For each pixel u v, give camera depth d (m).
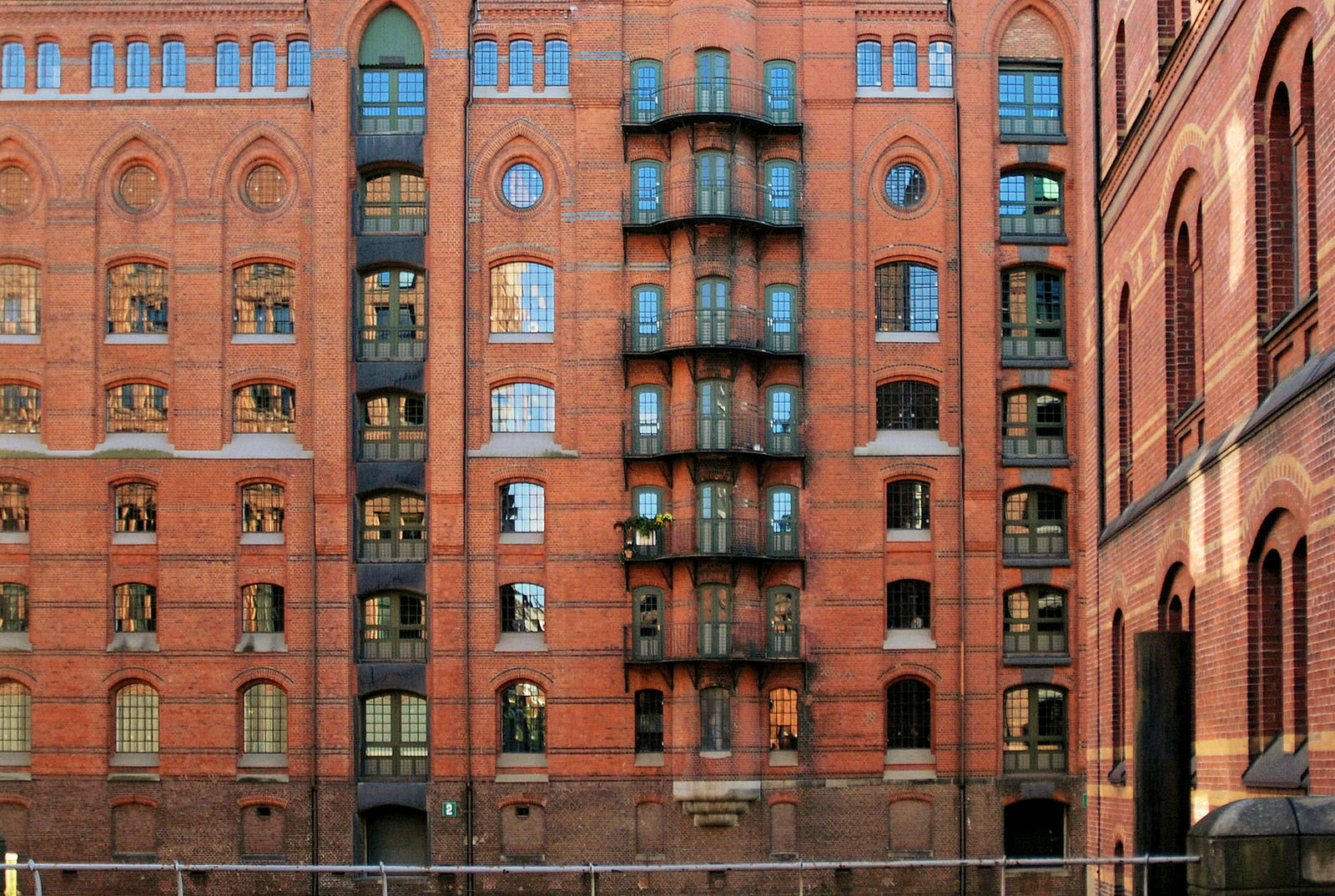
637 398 47.34
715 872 45.53
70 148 48.72
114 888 46.84
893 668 46.44
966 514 46.84
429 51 47.91
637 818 46.22
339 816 46.38
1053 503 47.41
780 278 47.50
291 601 47.03
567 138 47.91
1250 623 20.58
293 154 48.22
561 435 47.16
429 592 46.88
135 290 48.66
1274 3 19.48
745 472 46.69
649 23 48.03
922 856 45.97
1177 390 26.41
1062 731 46.69
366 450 47.56
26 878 47.00
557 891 46.00
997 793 46.06
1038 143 47.66
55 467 48.09
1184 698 17.55
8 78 49.19
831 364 47.19
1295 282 20.20
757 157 47.62
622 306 47.50
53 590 47.81
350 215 47.62
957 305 47.38
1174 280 26.50
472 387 47.34
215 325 48.03
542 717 46.84
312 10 48.09
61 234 48.53
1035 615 47.03
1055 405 47.66
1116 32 31.58
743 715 45.81
